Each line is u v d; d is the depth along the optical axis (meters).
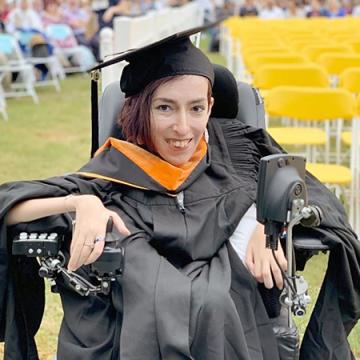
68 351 2.63
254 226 2.88
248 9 23.64
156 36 9.62
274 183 2.45
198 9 21.94
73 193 2.77
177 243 2.73
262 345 2.71
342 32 13.60
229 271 2.69
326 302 2.84
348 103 5.95
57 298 4.64
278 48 9.89
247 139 3.26
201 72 2.79
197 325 2.50
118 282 2.60
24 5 14.58
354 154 6.03
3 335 2.81
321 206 2.86
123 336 2.46
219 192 2.92
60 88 14.09
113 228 2.57
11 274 2.69
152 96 2.78
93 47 16.92
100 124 3.44
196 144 2.86
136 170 2.85
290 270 2.56
